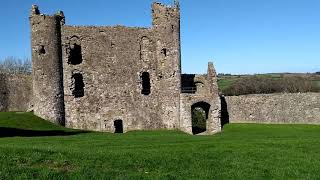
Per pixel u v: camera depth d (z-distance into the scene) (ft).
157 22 183.52
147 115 182.29
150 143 101.96
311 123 182.39
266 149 89.45
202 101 180.96
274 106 187.21
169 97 182.09
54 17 172.65
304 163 77.25
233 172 70.13
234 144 96.63
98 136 129.08
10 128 148.05
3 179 59.72
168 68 182.50
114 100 180.04
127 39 182.19
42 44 170.40
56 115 171.12
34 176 62.03
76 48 181.27
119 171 66.74
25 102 184.75
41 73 170.19
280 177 68.39
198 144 96.84
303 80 384.27
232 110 191.62
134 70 182.19
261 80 389.39
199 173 68.85
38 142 106.11
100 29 179.93
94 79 178.50
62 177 62.18
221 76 454.40
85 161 70.79
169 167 71.36
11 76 185.68
